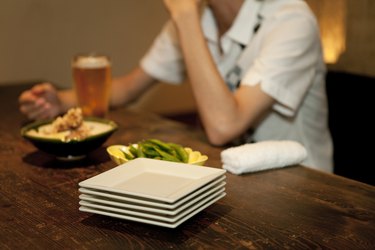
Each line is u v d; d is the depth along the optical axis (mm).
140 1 3797
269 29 1653
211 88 1479
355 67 2029
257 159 1195
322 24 2137
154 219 888
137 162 1041
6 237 893
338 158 1830
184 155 1146
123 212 906
